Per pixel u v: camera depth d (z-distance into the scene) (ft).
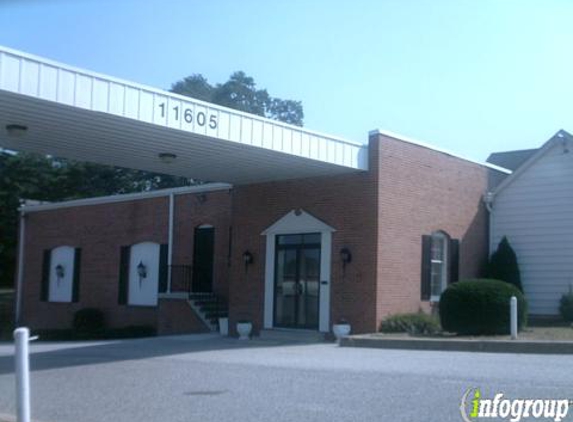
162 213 88.53
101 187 156.76
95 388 36.58
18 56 41.22
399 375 36.11
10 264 158.10
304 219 66.08
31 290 105.19
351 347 54.85
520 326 56.59
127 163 61.52
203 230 83.56
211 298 78.48
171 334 77.51
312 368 40.50
